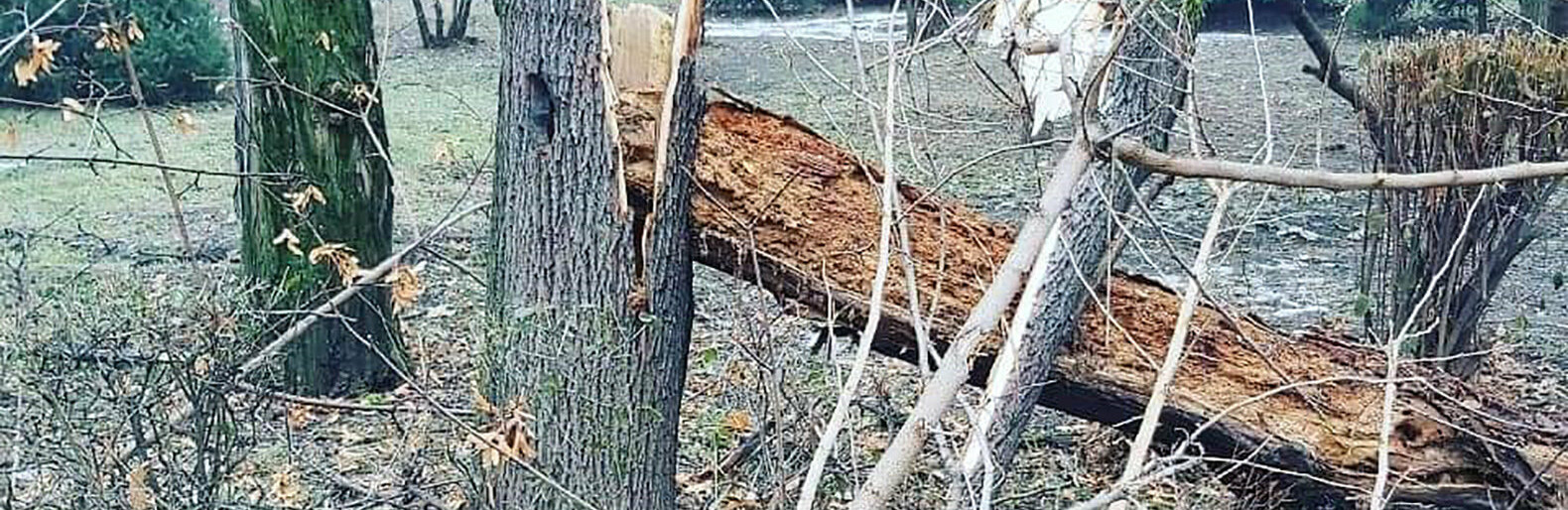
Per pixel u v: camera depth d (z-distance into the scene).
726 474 4.31
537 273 3.47
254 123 5.16
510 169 3.50
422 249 6.00
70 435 3.55
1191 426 4.01
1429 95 4.70
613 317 3.46
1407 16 16.23
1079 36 3.09
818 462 2.26
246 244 5.29
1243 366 4.06
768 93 14.41
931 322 3.17
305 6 5.07
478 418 4.11
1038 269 3.01
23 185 10.51
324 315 4.25
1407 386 3.94
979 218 4.12
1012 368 2.92
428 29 20.31
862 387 4.98
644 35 3.54
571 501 3.42
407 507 4.17
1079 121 2.08
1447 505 3.88
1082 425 5.09
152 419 3.55
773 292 3.95
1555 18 6.52
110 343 3.71
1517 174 1.96
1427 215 4.83
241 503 3.73
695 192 3.77
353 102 5.20
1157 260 7.69
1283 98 13.73
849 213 3.93
